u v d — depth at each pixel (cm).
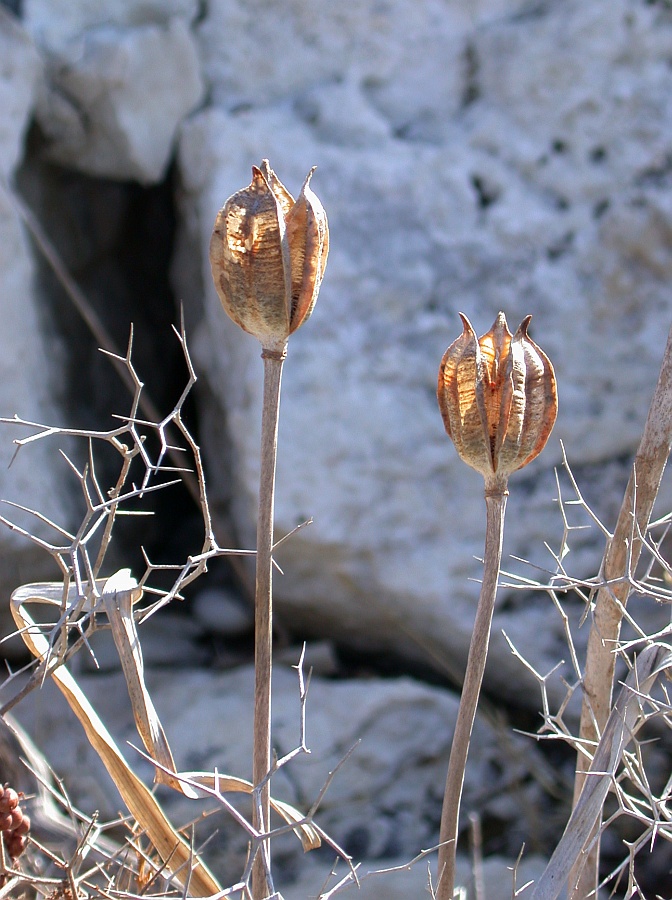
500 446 63
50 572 120
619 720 67
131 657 66
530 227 122
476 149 124
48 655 67
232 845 107
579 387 121
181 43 124
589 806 67
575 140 124
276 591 121
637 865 106
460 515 118
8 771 83
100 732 67
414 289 119
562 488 120
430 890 68
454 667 124
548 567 119
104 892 69
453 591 117
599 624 69
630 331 122
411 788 115
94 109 122
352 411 116
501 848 112
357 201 119
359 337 117
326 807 111
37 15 122
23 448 116
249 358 115
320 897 66
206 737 114
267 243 62
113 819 106
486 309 120
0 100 116
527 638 118
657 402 68
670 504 112
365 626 123
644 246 122
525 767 118
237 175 120
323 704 117
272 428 63
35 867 75
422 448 117
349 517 115
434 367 119
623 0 124
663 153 124
